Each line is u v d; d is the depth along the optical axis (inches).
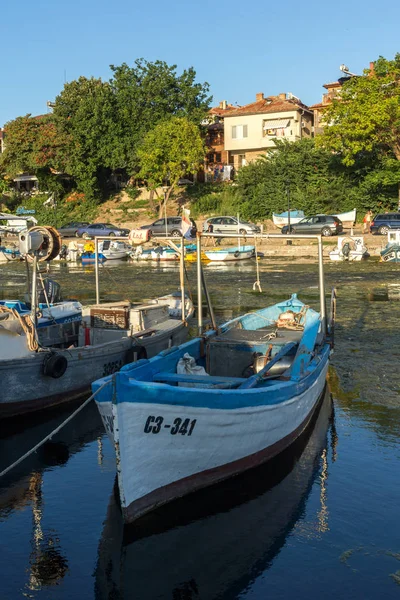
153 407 269.7
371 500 303.3
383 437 380.8
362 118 1761.8
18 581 245.8
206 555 260.8
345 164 1996.8
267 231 2034.9
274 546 266.7
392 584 240.5
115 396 260.1
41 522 289.1
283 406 335.9
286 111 2427.4
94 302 976.3
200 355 416.8
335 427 397.7
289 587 240.1
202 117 2377.0
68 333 537.6
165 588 241.0
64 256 1887.3
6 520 291.3
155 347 517.7
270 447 341.1
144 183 2583.7
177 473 292.5
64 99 2377.0
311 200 2064.5
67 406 456.1
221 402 292.4
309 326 444.1
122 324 538.9
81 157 2381.9
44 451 377.1
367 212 2006.6
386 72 1827.0
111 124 2348.7
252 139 2496.3
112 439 286.7
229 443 306.8
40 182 2536.9
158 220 2033.7
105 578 246.7
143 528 281.0
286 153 2187.5
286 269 1423.5
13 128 2393.0
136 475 273.6
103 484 328.8
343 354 580.7
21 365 419.5
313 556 259.0
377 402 444.5
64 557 261.3
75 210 2485.2
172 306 669.9
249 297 995.3
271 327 534.6
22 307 517.3
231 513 292.7
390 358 563.5
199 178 2642.7
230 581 243.8
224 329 467.8
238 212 2149.4
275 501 303.3
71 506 304.0
